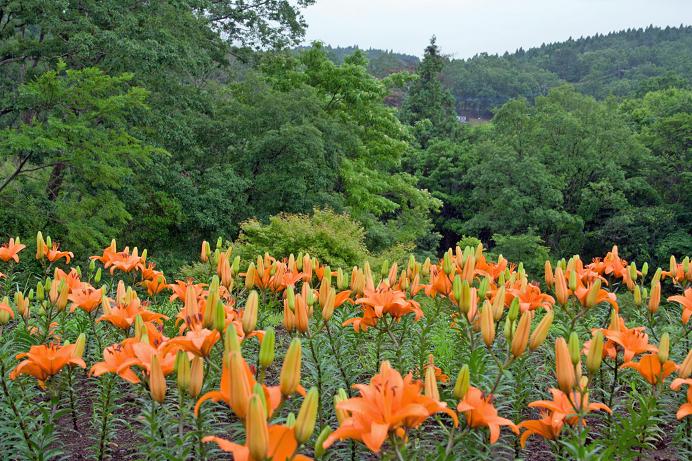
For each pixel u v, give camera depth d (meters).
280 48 22.91
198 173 19.14
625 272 5.05
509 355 3.06
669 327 5.27
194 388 2.58
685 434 3.62
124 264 5.09
